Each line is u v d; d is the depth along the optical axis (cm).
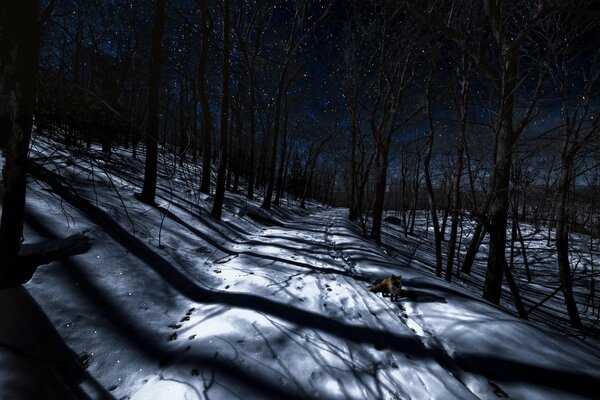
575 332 653
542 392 269
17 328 291
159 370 296
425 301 477
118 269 451
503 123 579
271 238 990
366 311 446
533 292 1042
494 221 610
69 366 281
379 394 275
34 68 292
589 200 632
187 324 380
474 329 371
